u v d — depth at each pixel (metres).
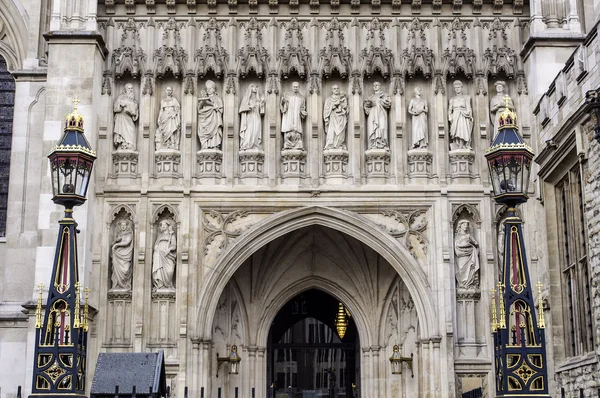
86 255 23.95
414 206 25.20
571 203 23.11
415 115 25.70
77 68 24.92
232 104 25.67
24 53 27.78
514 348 13.76
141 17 26.23
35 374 13.77
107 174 25.20
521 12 26.41
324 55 25.84
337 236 27.12
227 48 26.11
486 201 25.19
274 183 25.17
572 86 21.84
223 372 26.77
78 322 14.00
